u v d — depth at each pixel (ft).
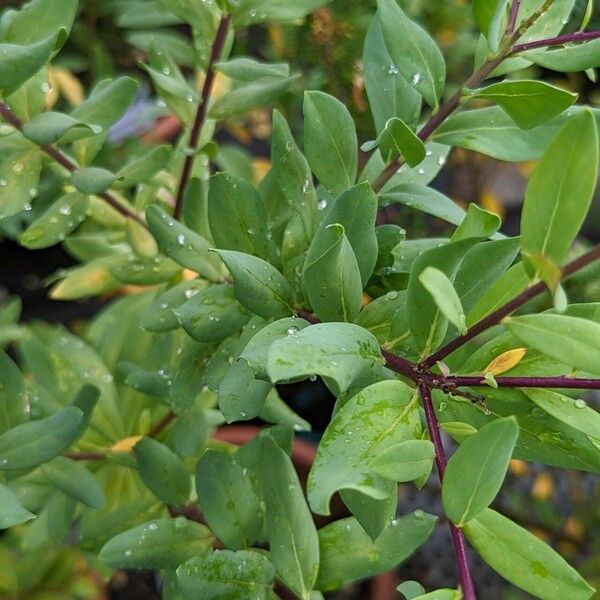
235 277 1.34
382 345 1.34
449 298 1.14
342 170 1.45
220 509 1.46
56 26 1.45
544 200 1.13
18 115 1.52
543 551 1.20
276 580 1.46
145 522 1.59
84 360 1.88
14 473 1.58
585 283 1.35
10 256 3.22
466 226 1.21
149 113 2.56
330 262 1.26
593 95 2.80
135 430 1.85
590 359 1.13
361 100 2.42
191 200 1.61
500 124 1.46
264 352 1.28
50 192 2.77
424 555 2.78
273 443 1.40
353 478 1.18
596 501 2.63
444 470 1.20
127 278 1.74
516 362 1.27
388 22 1.42
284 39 2.45
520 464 2.65
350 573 1.44
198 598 1.37
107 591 2.52
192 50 2.03
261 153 3.37
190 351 1.57
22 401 1.54
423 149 1.38
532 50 1.39
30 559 2.23
